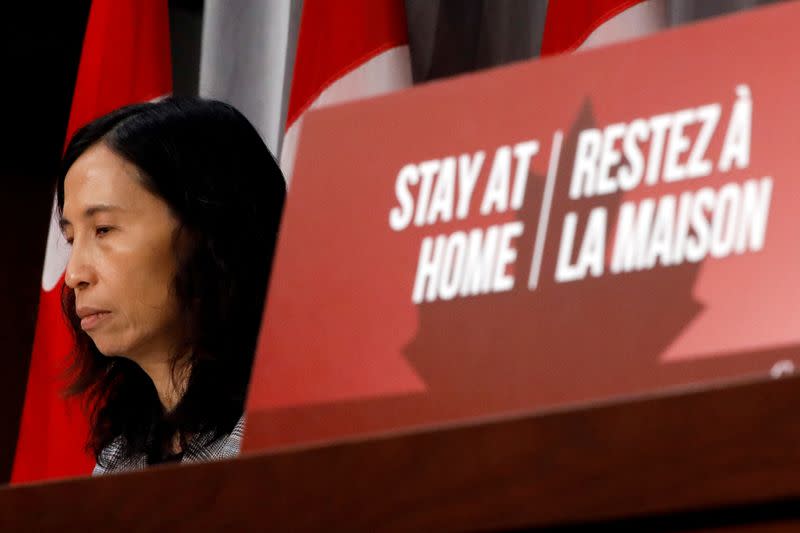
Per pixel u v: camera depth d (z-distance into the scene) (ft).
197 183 9.93
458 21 16.56
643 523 3.94
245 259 10.07
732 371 4.36
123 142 9.83
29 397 16.28
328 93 15.39
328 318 5.16
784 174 4.57
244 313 9.92
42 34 21.16
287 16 16.92
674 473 3.85
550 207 4.92
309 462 4.40
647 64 4.96
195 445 9.62
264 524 4.45
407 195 5.24
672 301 4.55
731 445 3.79
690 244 4.61
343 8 15.57
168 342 9.77
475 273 4.95
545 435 4.06
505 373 4.73
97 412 10.98
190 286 9.71
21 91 21.38
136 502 4.71
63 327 16.19
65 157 10.14
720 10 13.97
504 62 16.40
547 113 5.08
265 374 5.18
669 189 4.74
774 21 4.79
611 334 4.61
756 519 3.79
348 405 4.96
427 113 5.35
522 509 4.05
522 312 4.79
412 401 4.86
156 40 17.44
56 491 4.91
